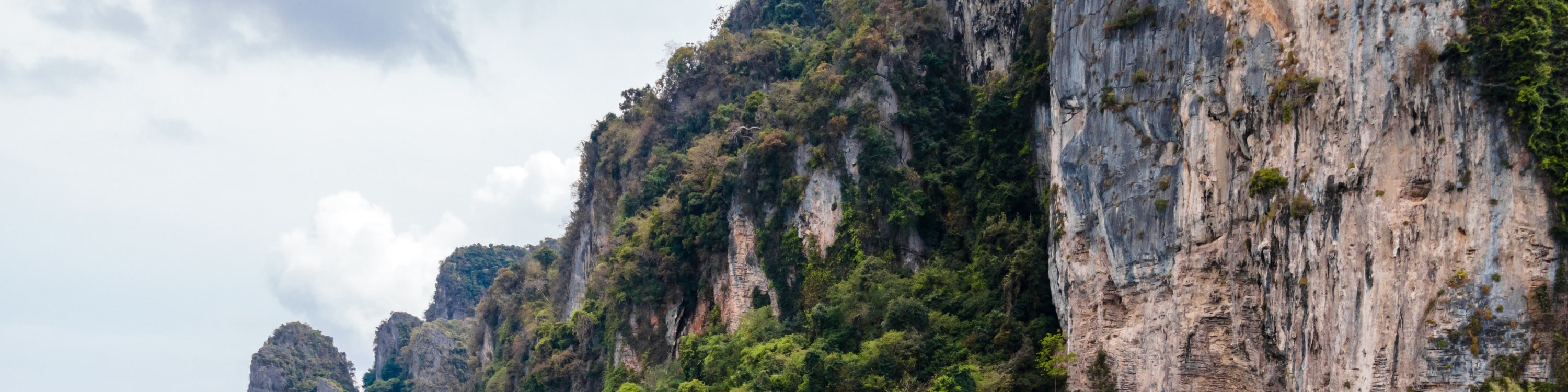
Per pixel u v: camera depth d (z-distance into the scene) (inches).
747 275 2721.5
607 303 3329.2
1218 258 1594.5
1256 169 1539.1
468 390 4987.7
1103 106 1820.9
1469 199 1310.3
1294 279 1457.9
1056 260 1964.8
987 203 2368.4
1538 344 1259.8
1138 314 1737.2
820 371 2105.1
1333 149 1419.8
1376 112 1379.2
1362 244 1369.3
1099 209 1824.6
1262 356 1534.2
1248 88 1553.9
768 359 2281.0
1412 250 1331.2
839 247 2518.5
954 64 2751.0
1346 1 1439.5
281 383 6963.6
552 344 3614.7
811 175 2610.7
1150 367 1691.7
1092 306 1838.1
